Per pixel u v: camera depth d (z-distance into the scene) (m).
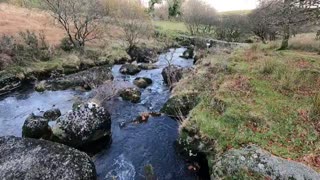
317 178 5.15
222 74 11.48
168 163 7.62
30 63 15.77
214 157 6.64
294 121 7.22
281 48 16.30
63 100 12.37
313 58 12.62
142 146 8.53
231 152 6.19
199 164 7.37
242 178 5.46
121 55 21.27
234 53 15.24
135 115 10.80
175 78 14.56
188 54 23.36
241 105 8.16
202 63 14.84
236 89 9.38
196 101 10.09
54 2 19.16
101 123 8.44
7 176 5.96
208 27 38.06
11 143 7.02
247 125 7.24
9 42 15.97
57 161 6.41
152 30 31.28
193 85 11.42
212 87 10.38
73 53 18.67
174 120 10.16
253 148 6.21
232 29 34.78
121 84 14.04
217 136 7.12
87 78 14.45
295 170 5.35
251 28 27.80
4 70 14.19
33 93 13.28
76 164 6.40
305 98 8.41
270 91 9.12
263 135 6.78
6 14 25.20
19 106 11.67
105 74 15.28
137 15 28.22
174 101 10.53
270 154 5.93
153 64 19.67
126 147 8.52
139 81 14.53
